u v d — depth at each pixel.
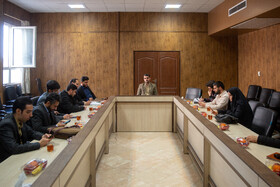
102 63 7.53
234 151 1.62
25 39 6.38
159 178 2.90
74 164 1.62
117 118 4.92
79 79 7.55
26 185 1.33
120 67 7.54
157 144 4.14
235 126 2.76
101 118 2.86
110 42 7.48
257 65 6.50
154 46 7.52
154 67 7.58
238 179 1.66
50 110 2.94
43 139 2.11
